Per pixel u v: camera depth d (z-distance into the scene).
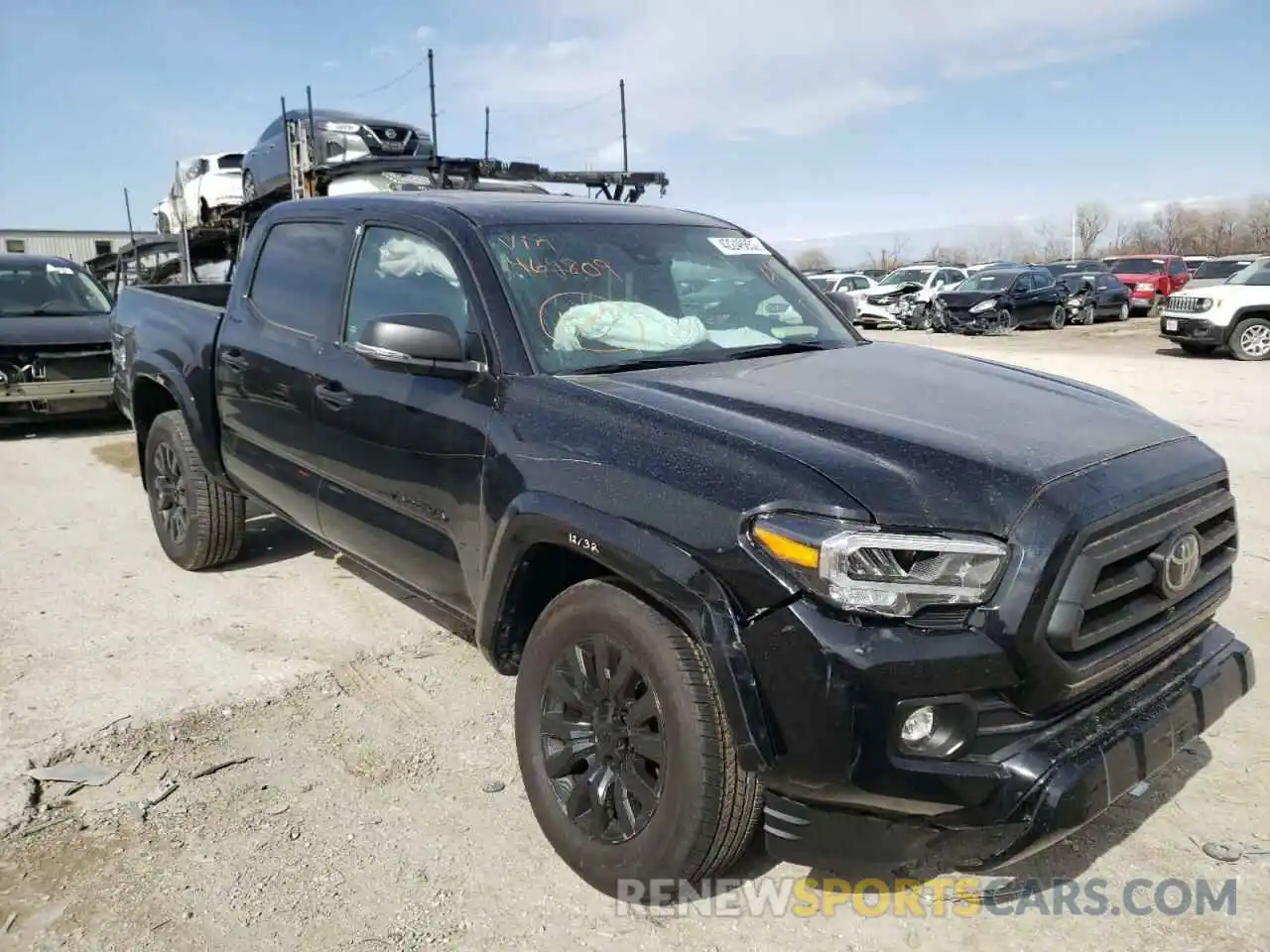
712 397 2.85
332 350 3.93
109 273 19.75
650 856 2.59
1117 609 2.47
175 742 3.62
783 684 2.28
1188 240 70.50
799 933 2.65
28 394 9.22
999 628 2.26
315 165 11.72
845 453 2.45
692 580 2.41
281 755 3.54
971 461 2.42
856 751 2.22
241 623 4.74
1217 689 2.73
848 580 2.23
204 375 4.85
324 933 2.64
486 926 2.67
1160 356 17.98
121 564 5.61
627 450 2.68
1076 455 2.55
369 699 3.97
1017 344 21.42
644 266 3.73
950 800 2.26
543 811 2.94
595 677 2.78
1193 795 3.26
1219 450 8.43
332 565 5.58
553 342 3.23
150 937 2.62
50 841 3.01
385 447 3.56
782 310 4.00
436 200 3.82
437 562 3.41
